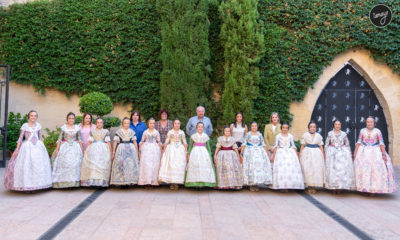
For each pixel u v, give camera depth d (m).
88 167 5.64
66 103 9.40
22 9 9.14
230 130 6.42
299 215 4.30
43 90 9.28
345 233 3.59
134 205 4.65
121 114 9.39
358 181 5.57
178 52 8.52
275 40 9.18
